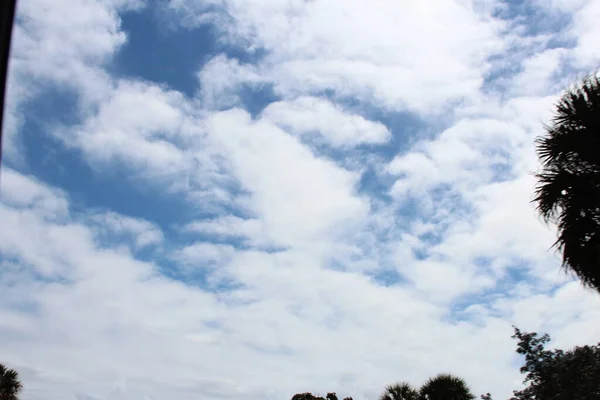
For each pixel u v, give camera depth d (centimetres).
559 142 959
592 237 914
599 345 1222
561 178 942
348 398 2980
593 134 922
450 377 1973
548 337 1282
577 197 923
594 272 923
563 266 955
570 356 1251
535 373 1255
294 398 3031
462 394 1916
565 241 941
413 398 2069
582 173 936
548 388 1212
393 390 2116
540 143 1001
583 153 930
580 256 927
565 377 1201
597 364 1194
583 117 931
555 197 948
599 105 918
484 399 1481
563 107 968
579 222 922
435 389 1953
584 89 954
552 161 977
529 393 1251
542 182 981
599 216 913
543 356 1262
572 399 1175
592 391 1154
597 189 907
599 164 923
